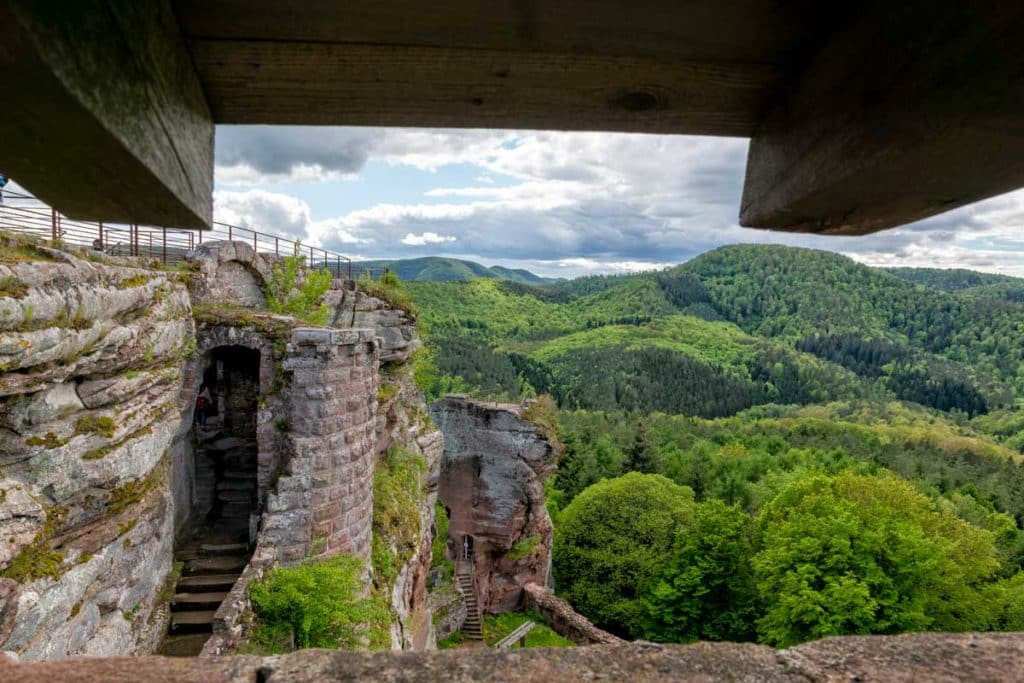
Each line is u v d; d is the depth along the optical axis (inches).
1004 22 46.0
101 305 336.8
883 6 58.1
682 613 1258.0
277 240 716.0
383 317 868.6
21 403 289.4
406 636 578.6
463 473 1317.7
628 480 1640.0
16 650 266.1
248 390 582.9
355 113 81.0
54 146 51.8
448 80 74.1
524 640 1206.9
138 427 375.2
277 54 69.1
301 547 456.8
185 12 63.2
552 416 1363.2
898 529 1033.5
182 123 66.0
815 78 70.0
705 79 75.4
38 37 36.7
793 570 1058.7
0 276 263.4
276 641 394.0
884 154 59.7
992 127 52.9
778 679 98.0
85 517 330.0
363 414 499.5
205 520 537.6
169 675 91.0
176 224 79.5
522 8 64.1
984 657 103.3
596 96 77.9
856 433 3789.4
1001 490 2463.1
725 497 2053.4
